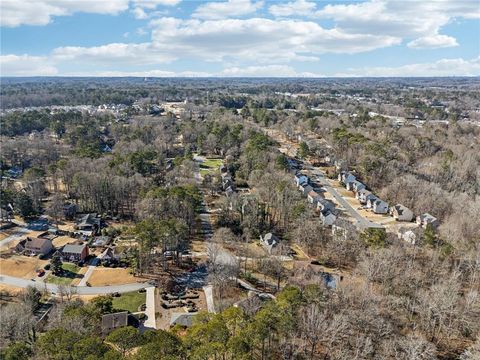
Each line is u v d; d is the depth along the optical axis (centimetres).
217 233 11019
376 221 12312
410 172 14900
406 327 6781
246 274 9175
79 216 12838
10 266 9738
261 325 5488
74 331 5706
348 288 7356
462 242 9725
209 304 8188
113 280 9250
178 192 11569
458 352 6394
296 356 5972
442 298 6881
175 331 6694
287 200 12069
